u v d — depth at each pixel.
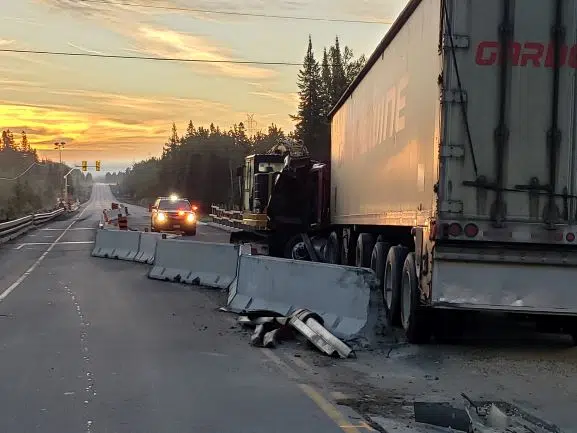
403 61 10.18
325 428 5.69
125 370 7.78
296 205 19.75
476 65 7.99
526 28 8.01
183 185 110.75
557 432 5.52
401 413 6.17
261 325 10.05
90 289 15.48
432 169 8.30
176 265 17.20
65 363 8.11
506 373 7.74
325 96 82.38
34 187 139.38
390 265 10.37
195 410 6.22
